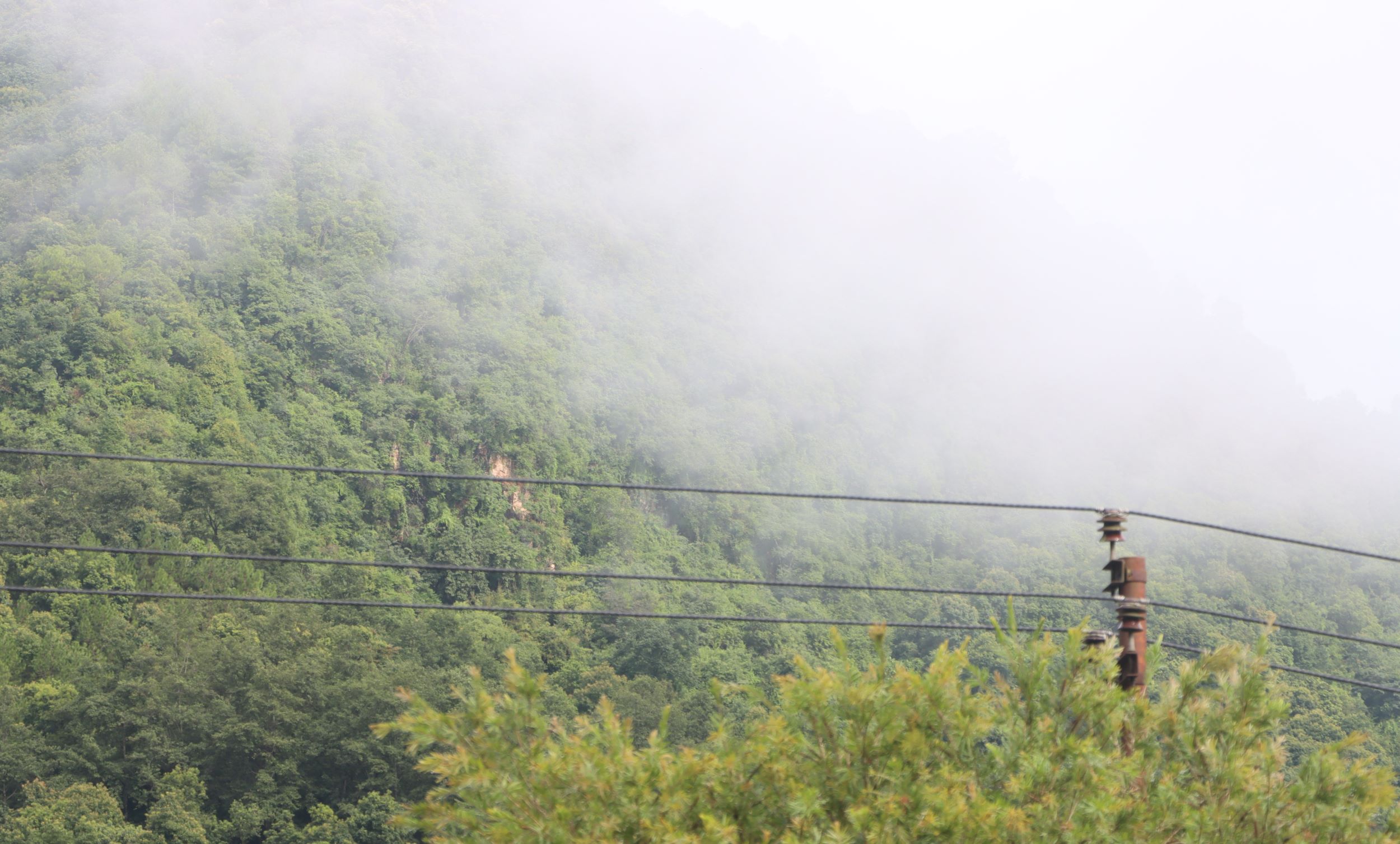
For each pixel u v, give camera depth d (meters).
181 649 64.75
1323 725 87.06
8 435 92.19
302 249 139.00
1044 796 7.48
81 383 101.94
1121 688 9.10
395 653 72.88
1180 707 8.52
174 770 57.22
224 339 120.50
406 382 129.12
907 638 115.44
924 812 7.26
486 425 125.31
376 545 105.81
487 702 7.81
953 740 8.16
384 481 114.12
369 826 57.91
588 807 7.39
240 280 129.25
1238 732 8.17
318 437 112.38
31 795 53.91
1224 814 7.76
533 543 116.88
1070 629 8.60
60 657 65.94
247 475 98.81
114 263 119.06
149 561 79.00
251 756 60.88
